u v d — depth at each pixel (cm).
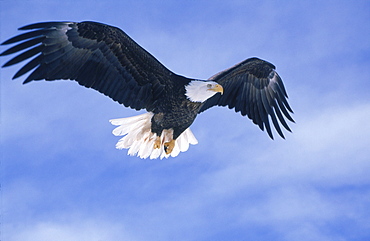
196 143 1337
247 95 1420
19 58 1103
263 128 1414
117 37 1181
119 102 1227
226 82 1391
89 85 1180
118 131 1275
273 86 1435
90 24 1153
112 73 1205
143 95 1248
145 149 1288
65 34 1141
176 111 1271
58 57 1136
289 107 1432
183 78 1271
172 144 1299
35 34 1117
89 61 1174
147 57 1222
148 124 1278
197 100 1270
